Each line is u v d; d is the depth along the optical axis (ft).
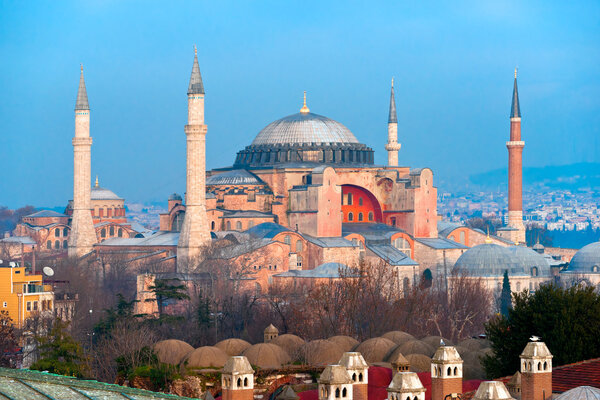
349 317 648.79
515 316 417.69
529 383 281.95
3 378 230.89
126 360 492.95
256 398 471.21
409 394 246.27
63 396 222.48
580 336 395.96
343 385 251.19
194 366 486.38
